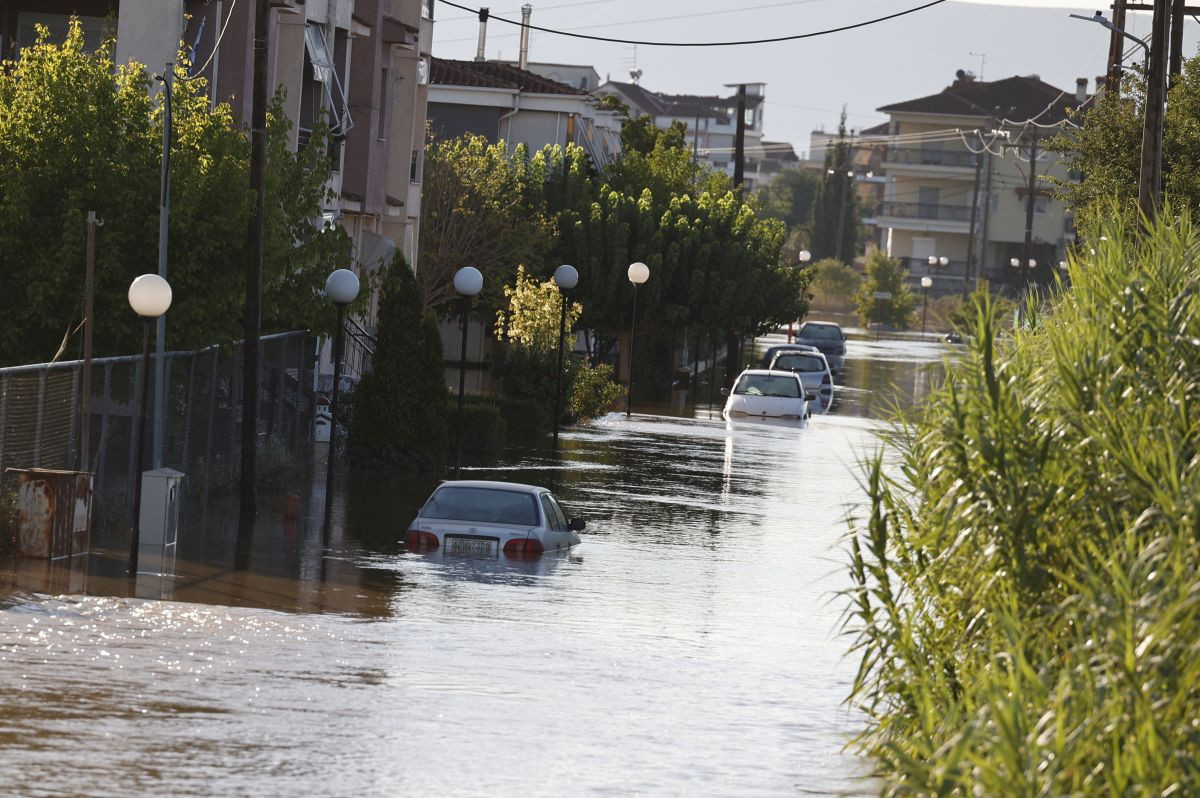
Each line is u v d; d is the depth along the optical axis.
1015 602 18.92
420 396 62.25
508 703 25.88
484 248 110.06
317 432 66.94
